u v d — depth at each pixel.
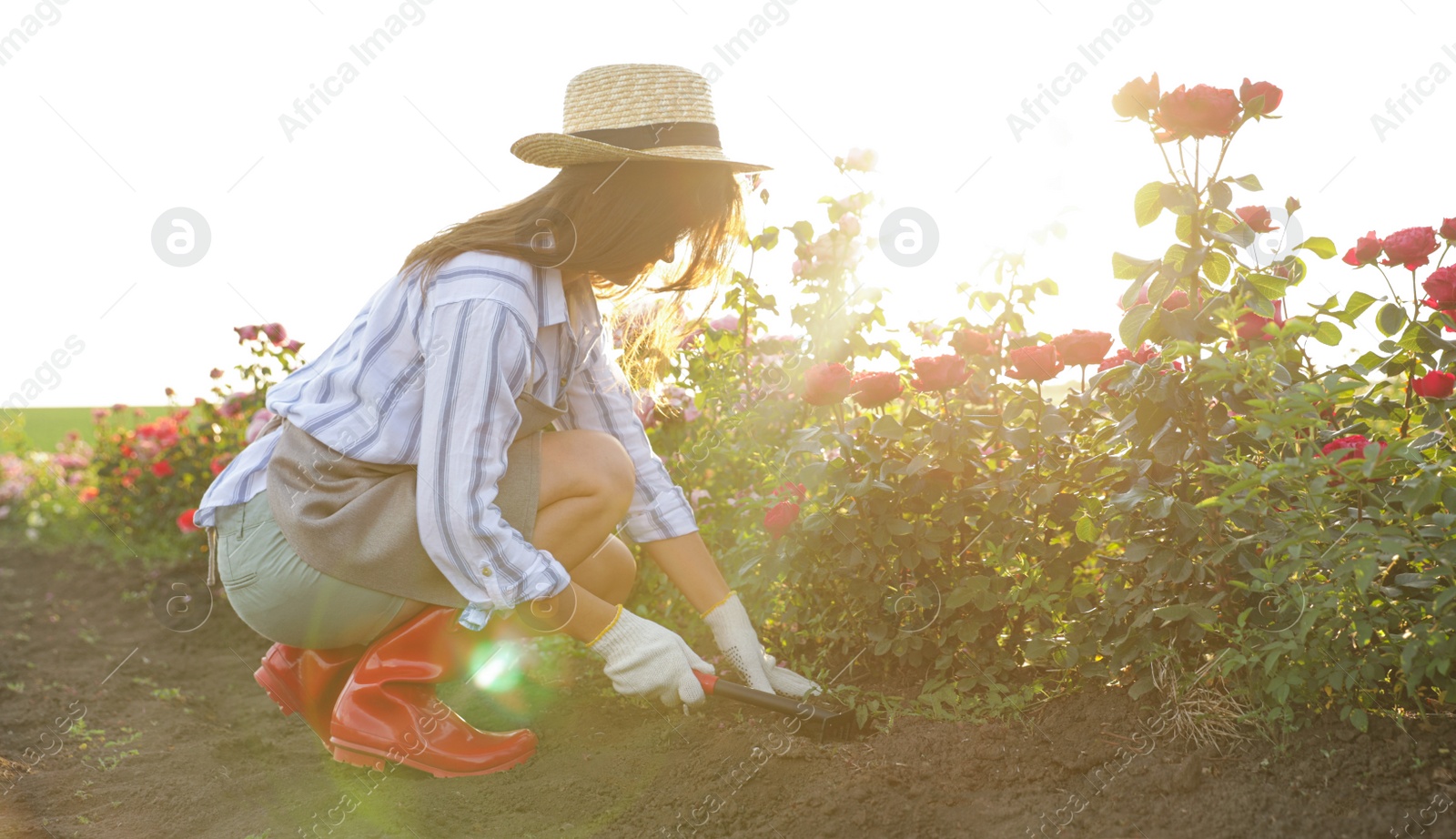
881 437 2.23
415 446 2.04
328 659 2.28
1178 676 1.97
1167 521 2.02
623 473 2.22
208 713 2.83
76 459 6.02
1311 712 1.85
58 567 5.10
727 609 2.33
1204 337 1.96
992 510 2.14
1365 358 2.09
